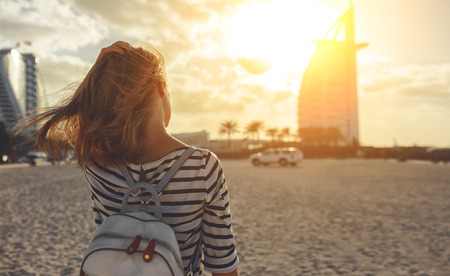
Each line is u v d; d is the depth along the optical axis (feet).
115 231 2.84
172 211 3.21
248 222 25.82
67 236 21.42
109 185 3.31
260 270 15.33
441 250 18.30
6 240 20.34
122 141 3.18
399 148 217.97
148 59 3.42
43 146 3.59
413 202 35.99
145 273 2.66
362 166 123.65
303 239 20.80
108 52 3.44
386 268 15.53
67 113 3.51
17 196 40.70
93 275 2.70
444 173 84.43
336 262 16.40
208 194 3.29
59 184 56.29
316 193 43.60
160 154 3.28
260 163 122.52
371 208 32.17
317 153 266.16
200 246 3.50
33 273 14.83
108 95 3.30
